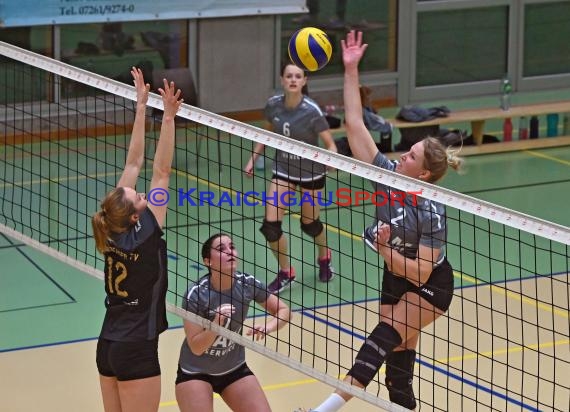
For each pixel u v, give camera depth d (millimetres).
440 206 12461
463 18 35688
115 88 12945
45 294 19203
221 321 12188
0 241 22156
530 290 19031
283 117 19422
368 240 12859
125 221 11273
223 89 32750
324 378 12023
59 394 15008
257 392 12430
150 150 28125
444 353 16203
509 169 28359
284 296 18875
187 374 12391
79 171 27094
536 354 16156
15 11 29625
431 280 12453
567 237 10477
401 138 29547
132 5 30875
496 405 14391
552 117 31453
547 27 36969
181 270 19953
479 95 36438
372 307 18266
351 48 13469
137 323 11469
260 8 32375
